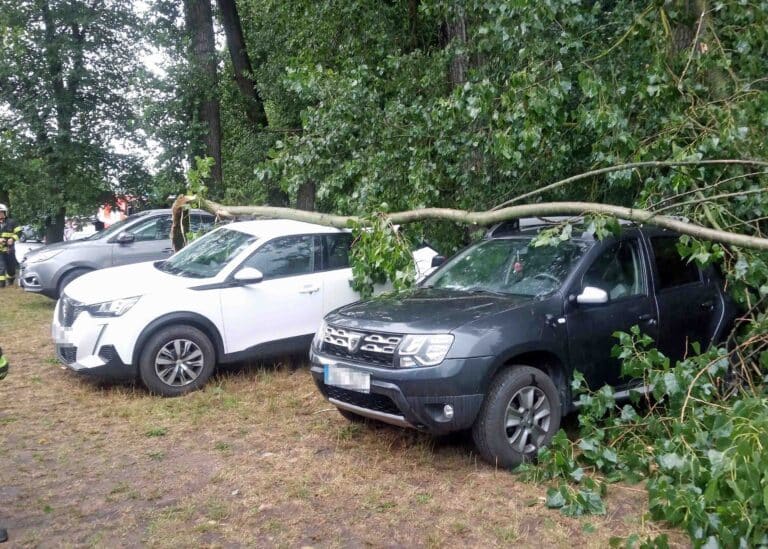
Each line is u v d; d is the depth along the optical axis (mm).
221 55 17625
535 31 6812
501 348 4887
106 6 18438
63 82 18406
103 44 18703
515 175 7605
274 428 6062
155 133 16672
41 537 4125
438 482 4859
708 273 6352
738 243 5121
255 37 17844
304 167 8797
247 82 17906
